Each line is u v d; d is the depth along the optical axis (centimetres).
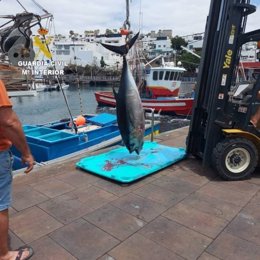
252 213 345
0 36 563
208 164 474
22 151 228
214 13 479
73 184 434
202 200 379
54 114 2484
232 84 491
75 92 4688
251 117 450
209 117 456
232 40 431
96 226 319
